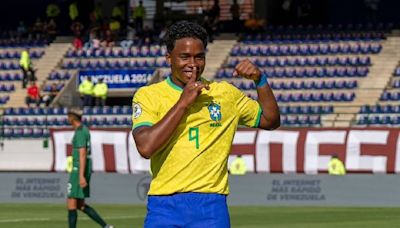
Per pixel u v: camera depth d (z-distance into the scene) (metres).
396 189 38.81
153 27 71.38
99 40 66.06
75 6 69.56
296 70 59.50
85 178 26.19
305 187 40.16
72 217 26.45
